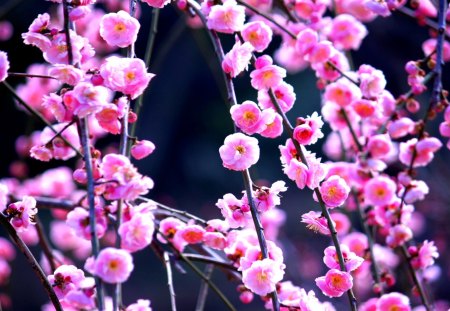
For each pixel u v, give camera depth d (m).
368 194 1.44
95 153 1.24
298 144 1.27
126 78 1.22
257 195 1.26
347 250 1.28
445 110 1.40
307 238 2.99
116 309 1.15
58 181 1.93
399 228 1.44
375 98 1.44
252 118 1.26
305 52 1.42
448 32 1.59
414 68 1.43
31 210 1.28
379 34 2.55
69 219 1.19
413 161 1.43
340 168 1.48
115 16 1.25
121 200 1.17
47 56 1.26
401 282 1.76
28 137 1.94
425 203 2.40
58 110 1.22
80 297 1.18
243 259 1.27
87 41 1.28
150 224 1.17
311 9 1.56
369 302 1.48
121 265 1.14
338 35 1.59
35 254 3.09
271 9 1.67
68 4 1.26
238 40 1.31
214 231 1.34
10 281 3.43
